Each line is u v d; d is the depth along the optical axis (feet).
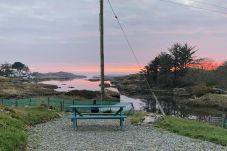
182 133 67.26
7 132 51.98
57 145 54.75
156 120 81.10
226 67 411.54
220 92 333.42
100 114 79.25
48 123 81.20
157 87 448.65
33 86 391.65
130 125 79.46
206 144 56.90
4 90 307.37
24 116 77.71
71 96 206.08
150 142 58.44
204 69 448.65
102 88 113.91
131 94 393.09
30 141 56.44
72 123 81.25
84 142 57.93
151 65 468.34
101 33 114.01
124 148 53.36
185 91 366.02
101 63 113.91
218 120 120.16
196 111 230.07
